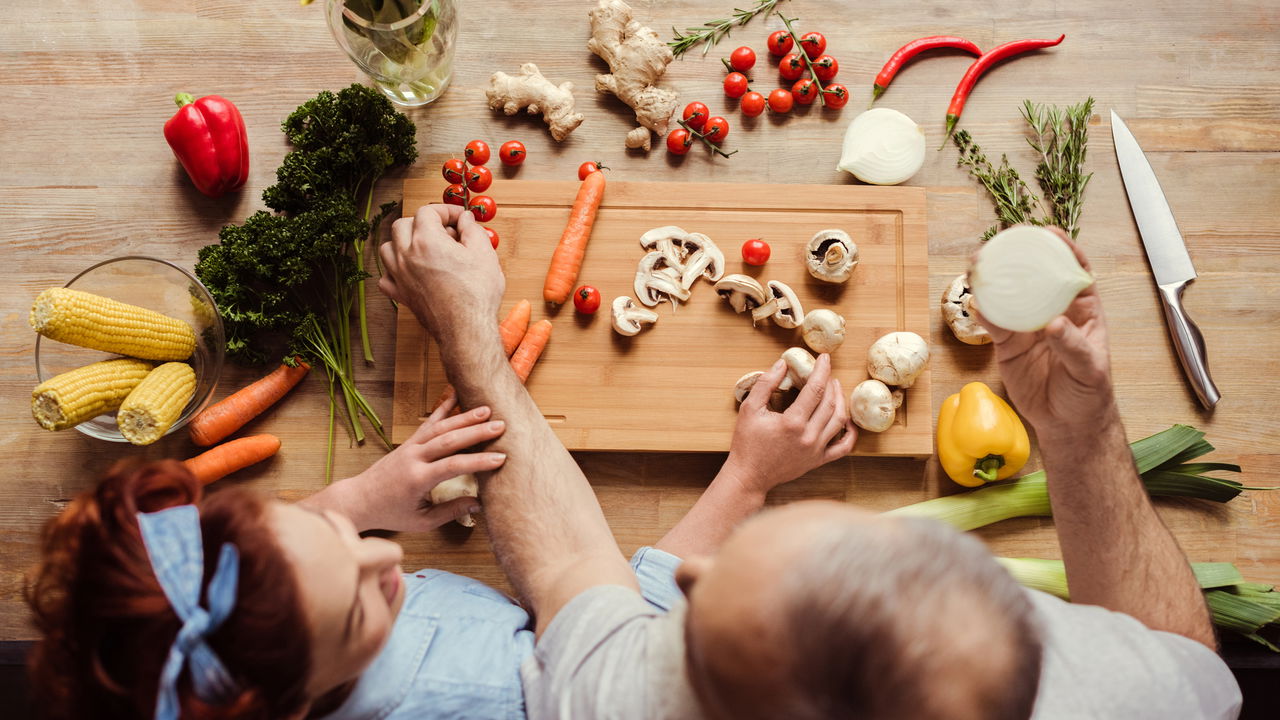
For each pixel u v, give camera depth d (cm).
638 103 160
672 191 159
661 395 156
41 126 164
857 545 53
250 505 66
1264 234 162
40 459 157
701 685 58
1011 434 146
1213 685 82
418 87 158
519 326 154
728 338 157
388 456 127
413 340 156
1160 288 159
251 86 165
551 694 85
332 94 153
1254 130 163
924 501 157
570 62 167
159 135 164
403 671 95
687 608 64
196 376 151
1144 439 152
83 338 133
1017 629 53
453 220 135
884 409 147
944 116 166
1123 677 77
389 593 81
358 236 152
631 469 159
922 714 50
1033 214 163
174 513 62
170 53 165
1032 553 156
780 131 165
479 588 114
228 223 163
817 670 51
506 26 166
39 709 65
